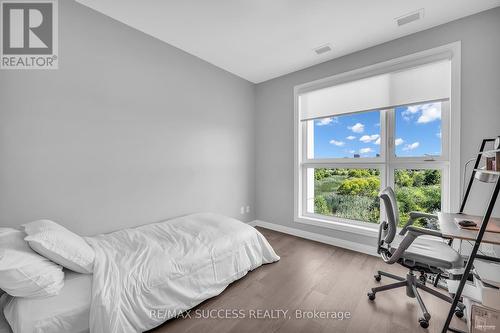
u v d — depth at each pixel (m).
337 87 2.87
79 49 1.95
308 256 2.58
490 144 1.91
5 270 1.08
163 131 2.58
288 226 3.41
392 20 2.09
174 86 2.67
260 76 3.49
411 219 1.87
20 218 1.69
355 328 1.48
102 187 2.12
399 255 1.53
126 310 1.30
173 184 2.69
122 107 2.24
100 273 1.36
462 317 1.54
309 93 3.14
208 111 3.07
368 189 2.75
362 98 2.65
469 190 1.84
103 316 1.20
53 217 1.84
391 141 2.53
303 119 3.21
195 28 2.28
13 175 1.66
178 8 1.97
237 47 2.64
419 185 2.40
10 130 1.65
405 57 2.33
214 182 3.17
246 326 1.50
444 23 2.11
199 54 2.82
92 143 2.05
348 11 1.98
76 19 1.92
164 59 2.56
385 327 1.48
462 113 2.03
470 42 1.99
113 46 2.15
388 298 1.79
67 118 1.90
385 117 2.55
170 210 2.66
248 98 3.67
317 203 3.23
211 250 1.87
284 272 2.21
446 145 2.20
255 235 2.34
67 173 1.91
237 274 2.03
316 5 1.91
